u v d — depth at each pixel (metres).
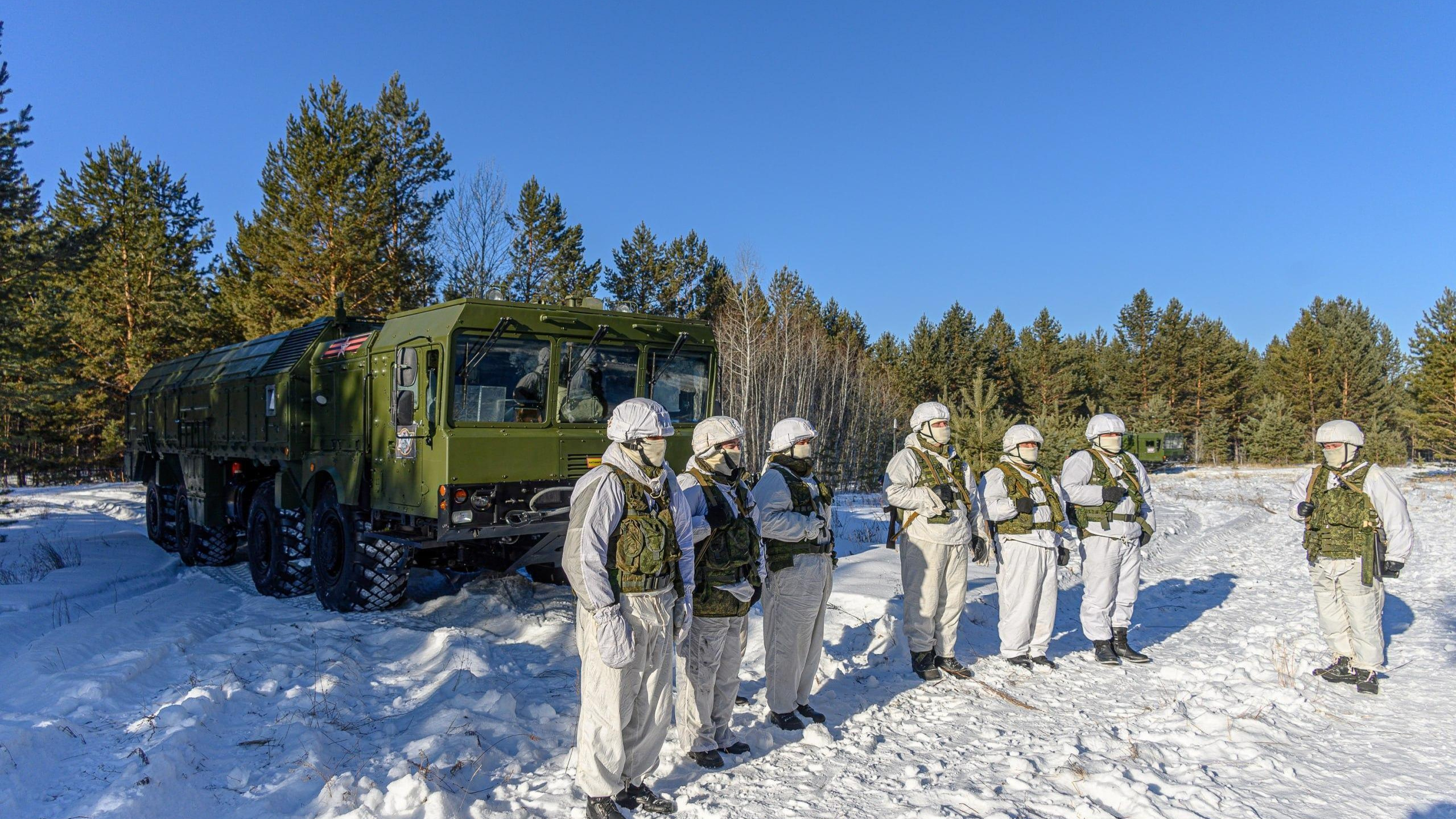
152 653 6.56
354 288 26.28
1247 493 28.20
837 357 38.47
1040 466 6.68
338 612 8.65
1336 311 62.31
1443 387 33.22
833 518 16.39
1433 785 4.25
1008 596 6.58
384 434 8.13
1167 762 4.62
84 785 4.23
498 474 7.29
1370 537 5.99
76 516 19.27
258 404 10.52
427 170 29.80
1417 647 7.21
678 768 4.50
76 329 30.84
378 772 4.39
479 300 7.25
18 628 7.82
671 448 8.25
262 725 5.20
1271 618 8.45
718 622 4.49
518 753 4.68
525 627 7.79
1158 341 59.06
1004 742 4.89
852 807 3.98
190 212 39.16
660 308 42.88
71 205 32.44
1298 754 4.74
